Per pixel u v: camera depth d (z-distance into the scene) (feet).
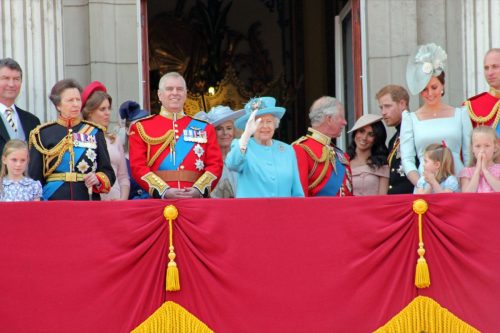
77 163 134.00
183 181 134.51
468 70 160.56
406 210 125.90
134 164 134.21
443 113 141.18
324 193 140.56
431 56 140.87
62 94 135.03
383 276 125.39
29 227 125.18
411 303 125.18
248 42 234.58
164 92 135.95
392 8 164.55
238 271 125.39
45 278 124.88
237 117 147.64
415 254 125.70
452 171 134.41
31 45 156.35
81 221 125.39
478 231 125.39
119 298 124.77
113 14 162.09
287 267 125.59
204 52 232.32
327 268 125.59
